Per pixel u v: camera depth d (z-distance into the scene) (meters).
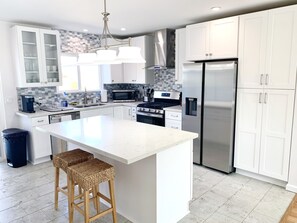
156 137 2.32
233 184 3.19
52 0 2.81
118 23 4.10
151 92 5.32
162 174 2.16
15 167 3.83
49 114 4.01
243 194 2.92
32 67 4.12
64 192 2.46
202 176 3.46
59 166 2.48
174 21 3.98
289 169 2.97
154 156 2.08
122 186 2.47
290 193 2.93
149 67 4.88
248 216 2.46
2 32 3.89
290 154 2.95
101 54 2.26
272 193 2.94
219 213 2.53
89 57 2.44
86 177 1.97
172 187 2.29
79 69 5.07
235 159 3.50
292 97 2.87
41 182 3.30
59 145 4.20
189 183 2.52
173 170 2.28
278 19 2.88
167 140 2.21
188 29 3.86
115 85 5.76
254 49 3.13
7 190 3.08
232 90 3.29
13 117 4.18
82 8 3.15
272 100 3.04
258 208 2.61
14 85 4.12
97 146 2.04
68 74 4.94
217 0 2.87
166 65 4.64
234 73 3.27
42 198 2.88
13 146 3.77
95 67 5.35
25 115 3.84
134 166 2.29
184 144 2.38
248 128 3.30
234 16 3.31
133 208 2.39
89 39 5.04
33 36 4.02
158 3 2.97
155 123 4.47
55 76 4.37
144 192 2.23
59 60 4.32
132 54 2.18
